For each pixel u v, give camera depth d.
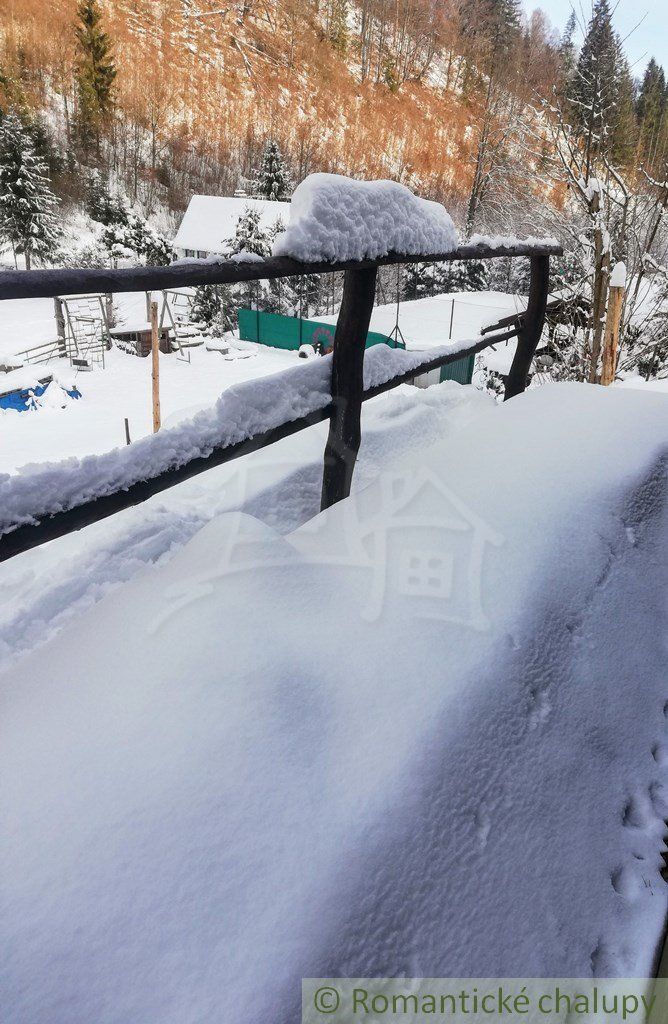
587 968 0.92
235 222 30.34
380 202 1.91
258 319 24.45
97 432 15.44
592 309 7.18
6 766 0.93
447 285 27.02
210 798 0.88
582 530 1.69
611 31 7.93
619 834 1.12
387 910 0.82
